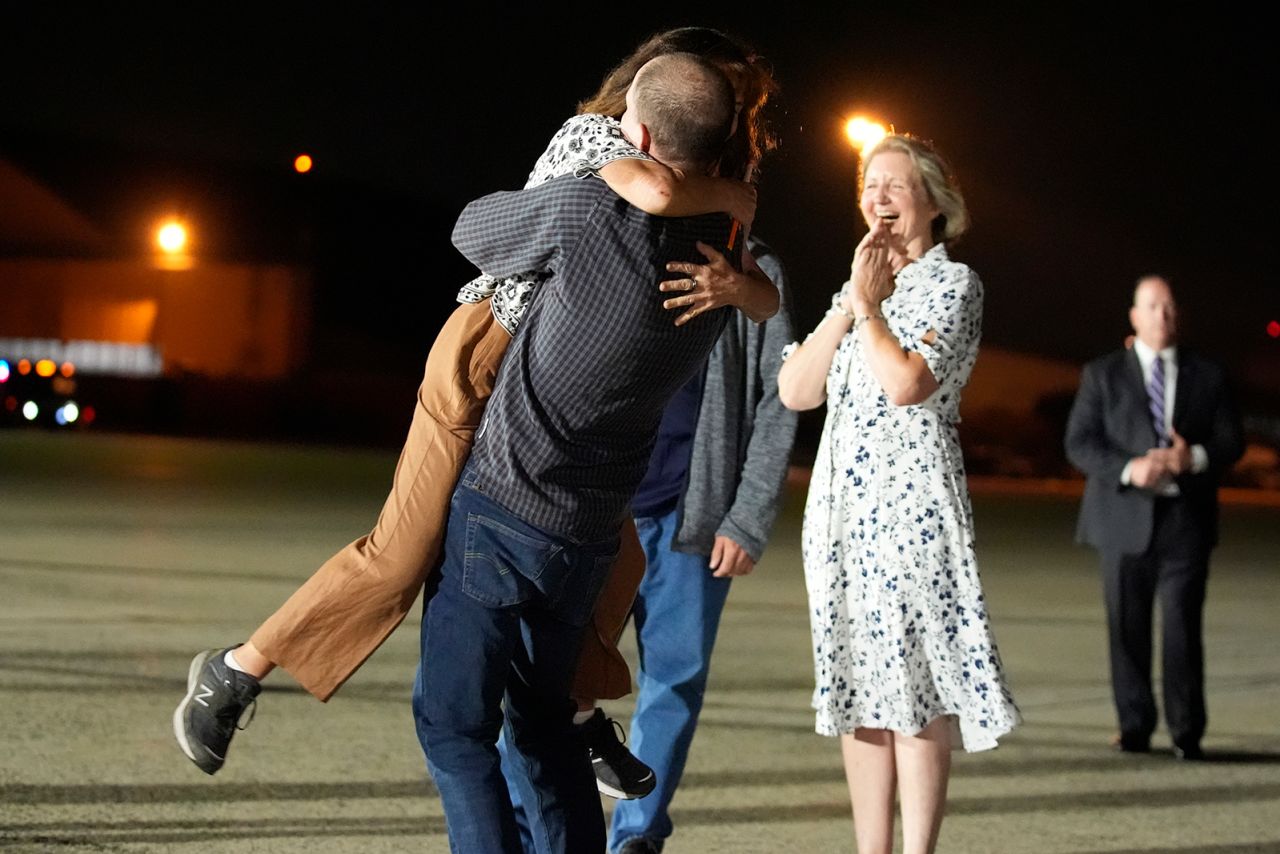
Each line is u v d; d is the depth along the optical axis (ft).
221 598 30.94
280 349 159.74
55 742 18.31
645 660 15.06
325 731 19.98
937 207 13.87
